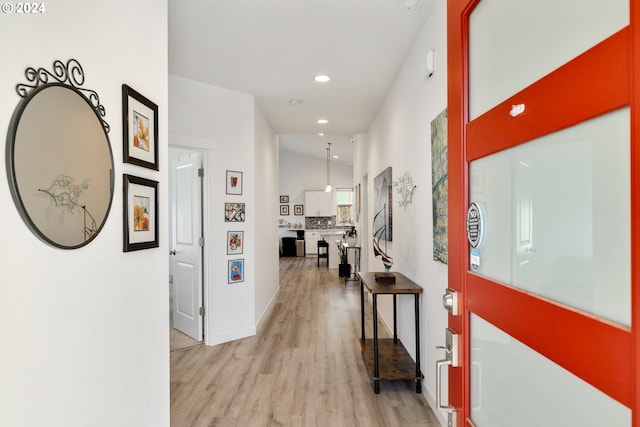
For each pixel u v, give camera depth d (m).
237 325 4.02
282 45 2.94
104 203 1.30
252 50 3.03
